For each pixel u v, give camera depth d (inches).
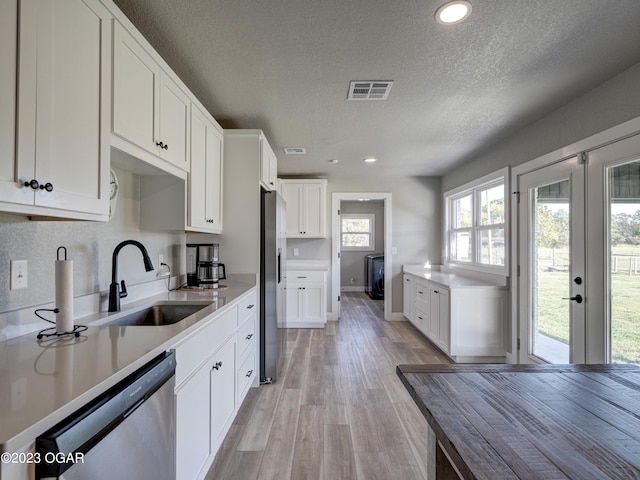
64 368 37.2
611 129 82.4
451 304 131.0
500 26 63.2
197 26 63.5
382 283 279.1
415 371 46.2
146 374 40.8
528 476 24.6
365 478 67.4
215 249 104.6
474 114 106.2
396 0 56.4
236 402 85.2
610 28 63.7
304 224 197.8
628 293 79.9
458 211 184.7
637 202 77.6
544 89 89.1
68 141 43.5
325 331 179.6
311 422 88.3
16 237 49.8
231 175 111.6
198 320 59.2
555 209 104.4
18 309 49.7
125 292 71.2
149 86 62.4
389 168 182.7
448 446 29.2
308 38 67.2
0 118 34.9
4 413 27.4
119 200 74.6
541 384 41.6
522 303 120.8
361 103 98.0
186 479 54.6
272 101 96.7
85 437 30.4
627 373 45.1
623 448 28.2
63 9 42.6
